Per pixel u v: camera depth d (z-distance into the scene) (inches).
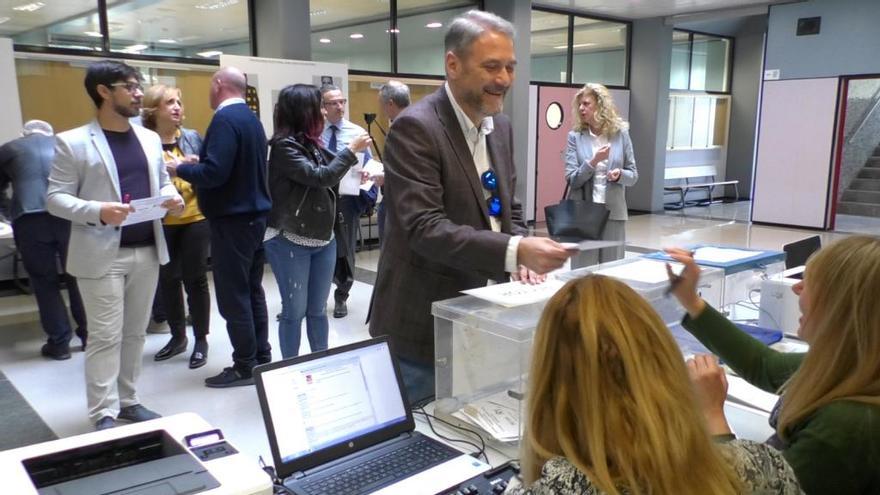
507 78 60.4
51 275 141.8
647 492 29.3
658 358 31.1
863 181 381.1
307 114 117.0
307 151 117.3
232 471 39.6
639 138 386.6
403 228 60.7
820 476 44.9
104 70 97.1
